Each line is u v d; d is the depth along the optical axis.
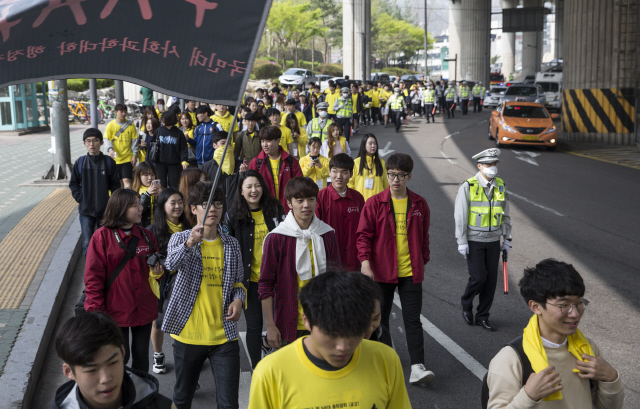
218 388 4.16
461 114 41.81
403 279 5.35
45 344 5.77
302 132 12.67
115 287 4.51
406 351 6.07
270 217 5.23
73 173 7.73
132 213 4.56
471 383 5.34
